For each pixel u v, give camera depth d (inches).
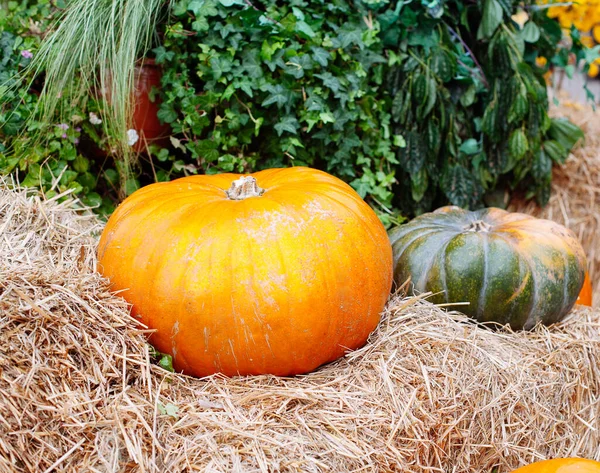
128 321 60.9
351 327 63.2
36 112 72.7
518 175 86.2
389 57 80.2
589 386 69.2
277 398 60.7
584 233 90.2
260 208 62.2
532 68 87.2
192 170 76.0
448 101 82.8
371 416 60.2
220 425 58.6
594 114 100.8
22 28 74.5
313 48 74.2
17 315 57.5
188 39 73.9
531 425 65.9
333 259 62.0
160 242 61.8
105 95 73.0
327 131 76.0
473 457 64.2
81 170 74.4
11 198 68.0
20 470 56.0
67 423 56.8
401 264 71.6
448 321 67.4
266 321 60.7
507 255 69.0
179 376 62.2
